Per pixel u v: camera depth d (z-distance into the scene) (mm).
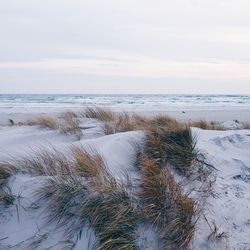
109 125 7840
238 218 4742
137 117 8836
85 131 7496
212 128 9789
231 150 6707
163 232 4125
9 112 23750
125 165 5375
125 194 4406
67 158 5383
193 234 4188
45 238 4070
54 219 4203
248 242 4340
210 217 4633
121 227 4047
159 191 4504
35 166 5023
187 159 5516
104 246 3828
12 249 3990
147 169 4965
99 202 4203
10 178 4773
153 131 6172
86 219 4141
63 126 7906
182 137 5914
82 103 40750
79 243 3990
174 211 4324
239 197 5203
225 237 4328
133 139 6051
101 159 5141
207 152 6129
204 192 5078
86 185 4457
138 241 4055
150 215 4242
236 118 20906
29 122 9461
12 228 4195
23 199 4438
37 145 6625
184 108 31562
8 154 5824
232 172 5828
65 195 4320
